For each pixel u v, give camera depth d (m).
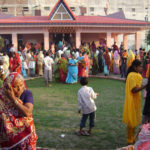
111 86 11.61
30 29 24.42
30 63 15.52
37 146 4.64
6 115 2.84
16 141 2.85
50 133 5.36
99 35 30.19
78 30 24.88
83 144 4.75
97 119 6.39
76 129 5.61
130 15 44.88
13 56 11.11
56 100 8.69
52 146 4.64
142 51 16.41
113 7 43.97
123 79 13.25
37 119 6.38
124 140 4.96
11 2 39.66
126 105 4.58
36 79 14.70
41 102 8.38
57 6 24.14
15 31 24.31
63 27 24.45
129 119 4.50
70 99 8.84
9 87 2.78
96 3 42.44
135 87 4.48
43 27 24.38
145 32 42.50
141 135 2.95
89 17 29.16
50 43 27.25
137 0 44.88
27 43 27.06
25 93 2.99
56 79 13.32
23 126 2.89
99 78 14.74
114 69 16.34
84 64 13.05
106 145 4.70
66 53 16.28
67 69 12.84
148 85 4.57
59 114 6.87
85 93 5.08
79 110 5.15
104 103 8.16
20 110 2.80
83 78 5.14
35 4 40.03
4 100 2.85
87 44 27.09
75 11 41.69
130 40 42.69
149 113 4.60
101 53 17.06
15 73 2.92
